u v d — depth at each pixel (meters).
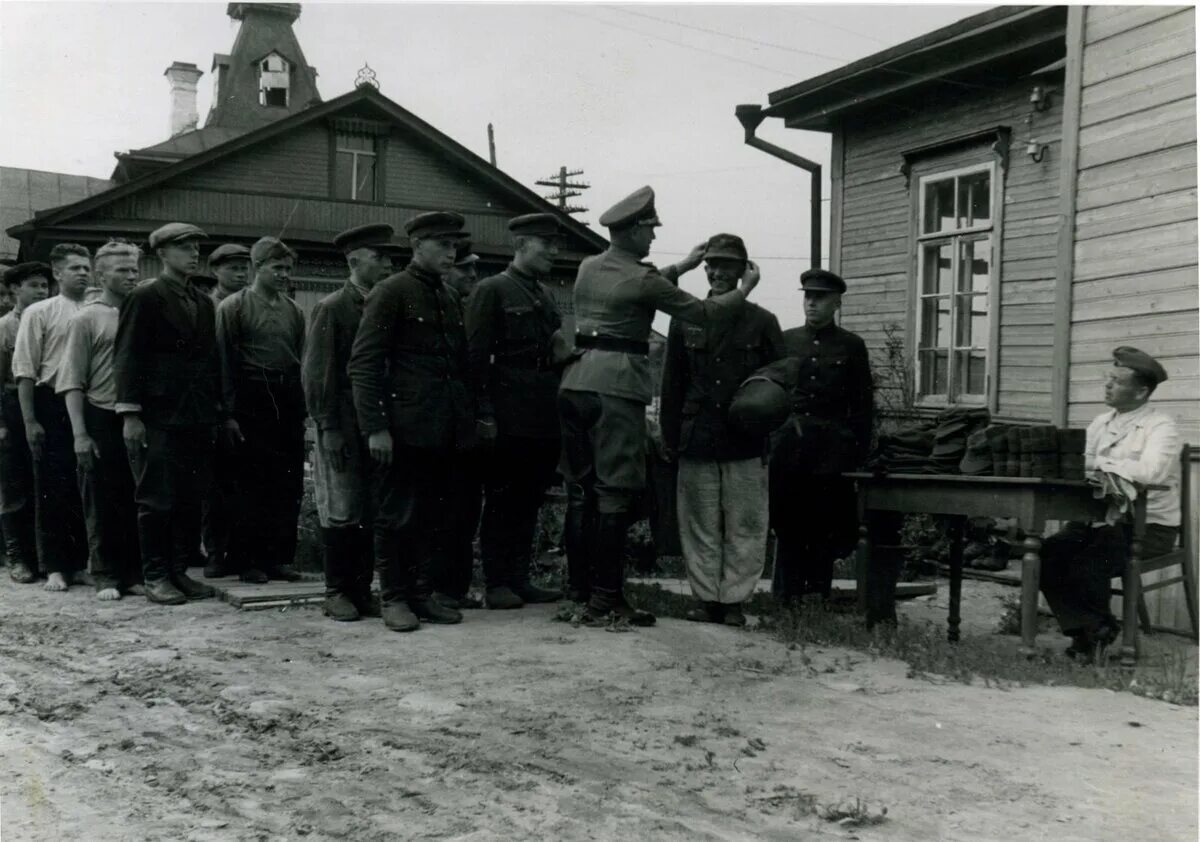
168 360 6.39
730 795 3.48
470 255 6.90
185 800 3.41
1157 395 6.68
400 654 5.17
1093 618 5.61
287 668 4.91
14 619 5.98
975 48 10.23
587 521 6.17
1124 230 6.92
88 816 3.27
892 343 11.45
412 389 5.66
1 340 7.37
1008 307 10.23
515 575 6.58
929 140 11.23
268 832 3.16
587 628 5.75
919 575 8.82
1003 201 10.27
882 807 3.38
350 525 5.98
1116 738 4.12
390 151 24.16
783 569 6.76
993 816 3.34
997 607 7.53
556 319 6.53
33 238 21.20
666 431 6.16
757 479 6.05
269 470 7.10
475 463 6.40
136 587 6.82
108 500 6.74
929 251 11.33
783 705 4.49
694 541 6.10
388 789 3.50
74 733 4.05
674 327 6.13
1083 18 7.21
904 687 4.82
